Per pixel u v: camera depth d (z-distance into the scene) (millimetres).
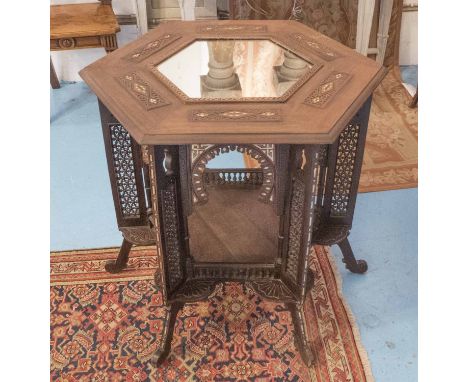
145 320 2076
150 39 1907
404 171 2852
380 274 2273
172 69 1694
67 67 3680
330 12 3350
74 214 2604
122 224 2105
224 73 1676
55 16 3039
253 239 1922
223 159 2967
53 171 2887
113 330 2039
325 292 2176
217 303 2131
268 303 2133
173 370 1893
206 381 1854
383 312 2107
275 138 1355
